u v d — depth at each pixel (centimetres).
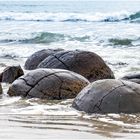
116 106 911
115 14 4459
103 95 931
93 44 2698
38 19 4947
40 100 1069
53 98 1088
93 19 4569
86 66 1369
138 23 4084
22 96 1114
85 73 1358
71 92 1102
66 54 1402
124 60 1967
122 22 4262
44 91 1098
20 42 2977
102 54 2203
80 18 4681
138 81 1164
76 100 979
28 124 795
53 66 1371
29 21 4822
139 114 894
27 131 736
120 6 8806
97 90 948
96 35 2988
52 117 866
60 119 848
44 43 2875
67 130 753
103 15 4544
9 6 8944
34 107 979
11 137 693
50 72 1135
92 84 980
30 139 683
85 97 955
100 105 919
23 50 2409
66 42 2842
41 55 1634
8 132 727
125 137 709
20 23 4500
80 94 984
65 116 879
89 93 955
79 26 3888
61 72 1141
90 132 742
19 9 7406
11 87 1150
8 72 1388
